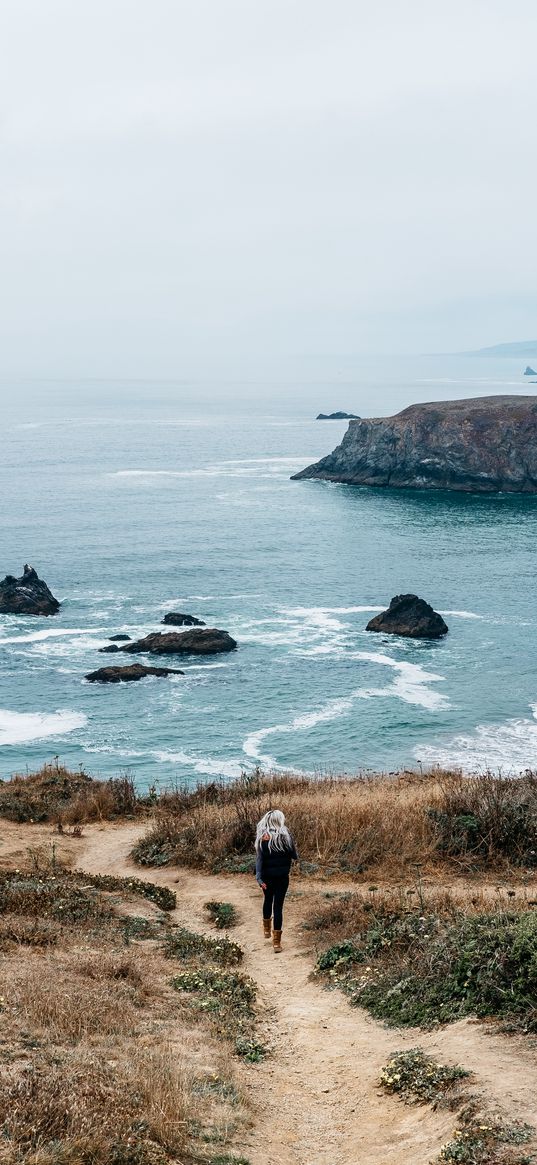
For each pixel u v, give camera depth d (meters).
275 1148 6.63
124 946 12.05
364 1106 7.29
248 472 154.38
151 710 47.09
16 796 25.16
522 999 8.41
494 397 152.00
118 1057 7.71
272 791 24.77
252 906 14.79
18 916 13.01
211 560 84.81
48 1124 5.93
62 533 96.62
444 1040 8.19
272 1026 9.53
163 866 18.08
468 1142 6.04
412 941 11.02
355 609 68.75
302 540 95.31
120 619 64.81
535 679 52.53
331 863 16.62
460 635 61.78
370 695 49.53
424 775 28.45
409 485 137.62
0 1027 8.04
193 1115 6.81
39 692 49.72
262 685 51.22
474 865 16.02
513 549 91.44
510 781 20.34
